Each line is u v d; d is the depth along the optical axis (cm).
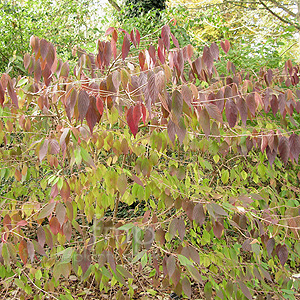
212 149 201
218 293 170
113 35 147
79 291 238
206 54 156
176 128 140
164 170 207
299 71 218
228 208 163
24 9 619
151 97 129
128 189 196
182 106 133
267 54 406
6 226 163
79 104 134
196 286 259
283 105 169
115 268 146
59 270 153
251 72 298
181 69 150
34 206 176
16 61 378
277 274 193
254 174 229
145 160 172
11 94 152
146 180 187
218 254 187
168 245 197
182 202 163
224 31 536
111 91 141
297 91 189
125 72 136
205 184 226
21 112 202
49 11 714
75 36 676
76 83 145
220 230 158
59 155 234
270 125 229
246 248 166
